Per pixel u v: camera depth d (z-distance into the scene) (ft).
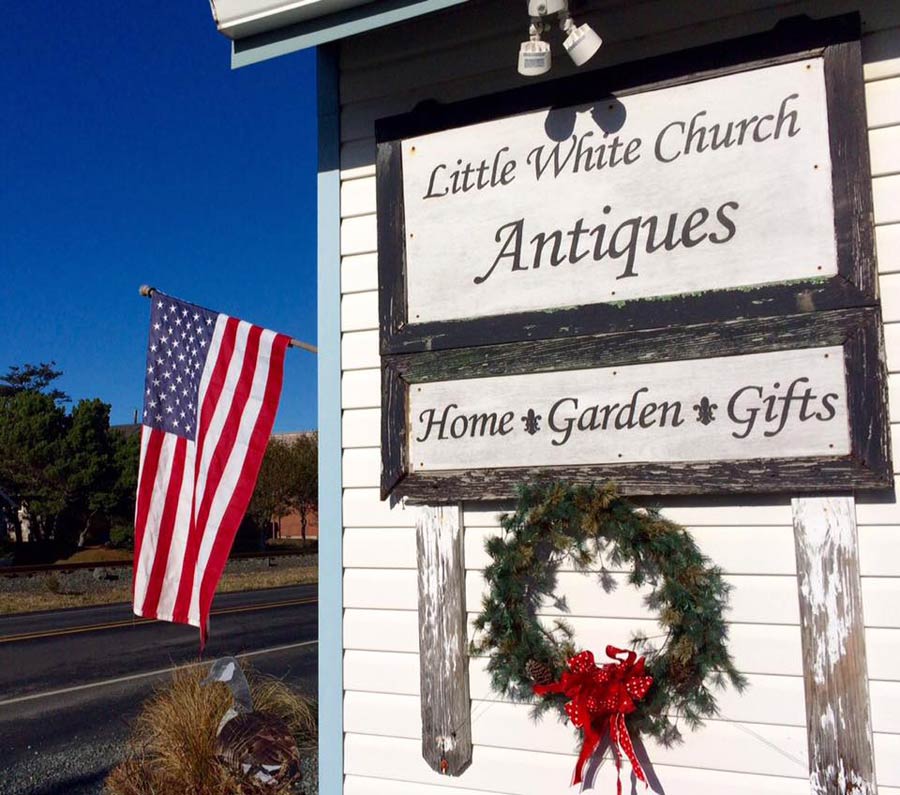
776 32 10.35
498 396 11.32
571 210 11.16
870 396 9.67
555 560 11.16
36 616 50.60
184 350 15.83
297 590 65.67
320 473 12.46
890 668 9.53
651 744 10.46
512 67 11.88
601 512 10.43
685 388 10.44
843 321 9.85
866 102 10.14
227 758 15.76
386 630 11.91
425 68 12.42
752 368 10.18
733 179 10.43
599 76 11.11
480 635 11.38
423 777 11.51
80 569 76.43
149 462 15.44
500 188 11.55
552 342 11.09
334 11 11.21
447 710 11.29
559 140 11.28
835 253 9.95
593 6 11.50
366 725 11.89
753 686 10.05
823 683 9.64
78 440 120.37
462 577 11.50
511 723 11.16
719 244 10.43
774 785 9.90
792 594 10.00
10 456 116.78
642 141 10.87
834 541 9.76
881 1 10.23
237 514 14.53
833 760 9.52
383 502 12.10
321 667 12.18
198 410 15.35
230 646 36.55
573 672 10.34
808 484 9.79
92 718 23.88
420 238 11.92
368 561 12.10
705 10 10.93
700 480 10.23
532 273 11.29
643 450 10.58
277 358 15.17
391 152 12.17
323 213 12.87
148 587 14.88
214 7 11.59
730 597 10.22
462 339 11.55
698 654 10.00
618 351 10.76
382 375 11.96
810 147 10.13
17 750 20.86
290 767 15.79
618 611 10.80
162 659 33.47
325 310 12.71
